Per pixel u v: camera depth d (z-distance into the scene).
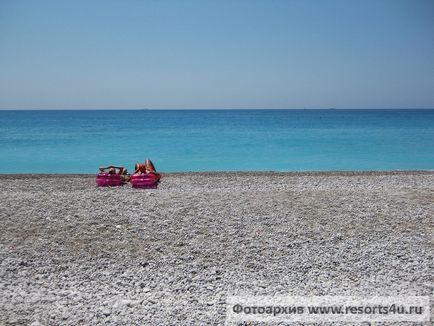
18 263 8.30
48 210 11.77
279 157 33.66
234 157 33.75
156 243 9.29
